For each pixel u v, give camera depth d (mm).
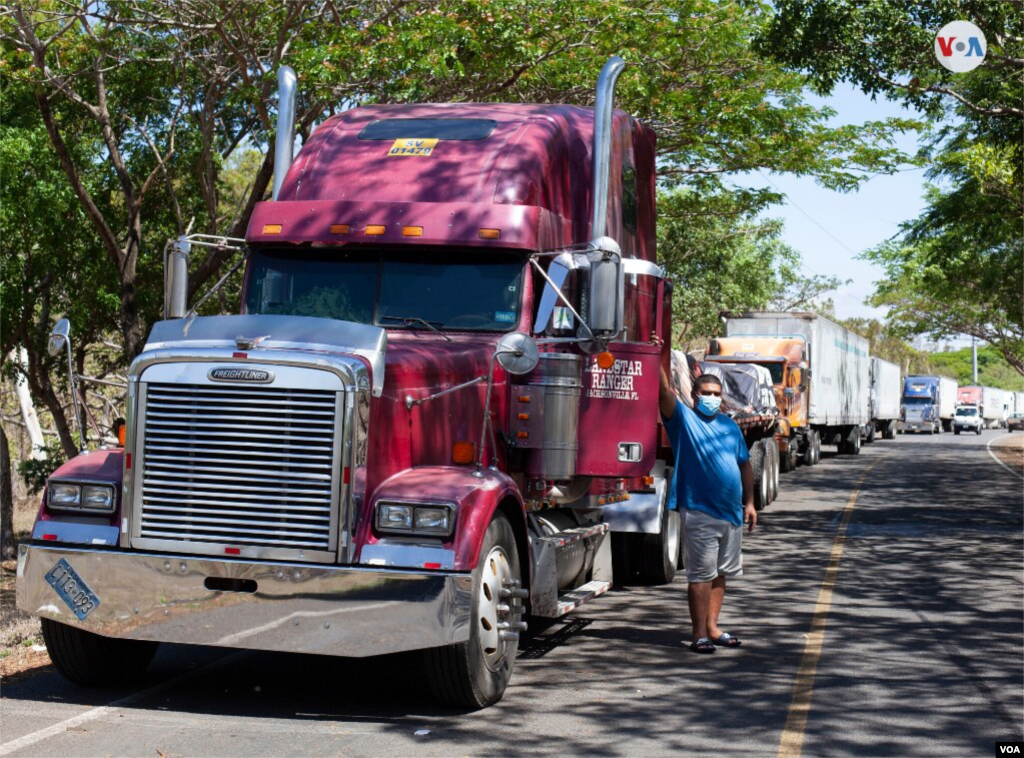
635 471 8742
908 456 40438
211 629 6633
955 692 7508
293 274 8719
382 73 16656
